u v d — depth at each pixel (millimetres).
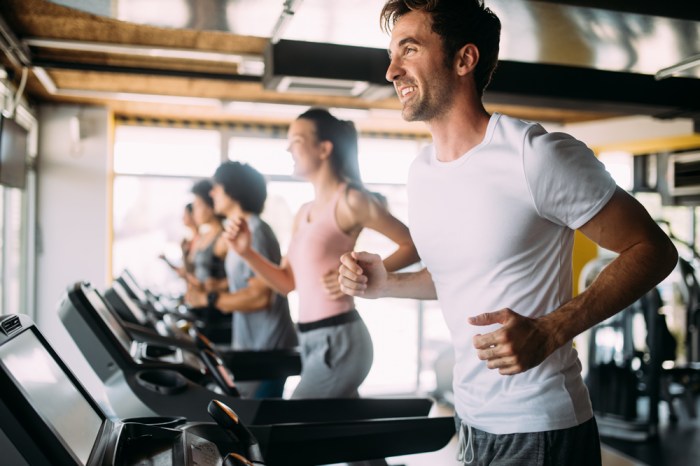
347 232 2375
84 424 1239
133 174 6680
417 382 7285
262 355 3113
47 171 6102
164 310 4547
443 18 1388
